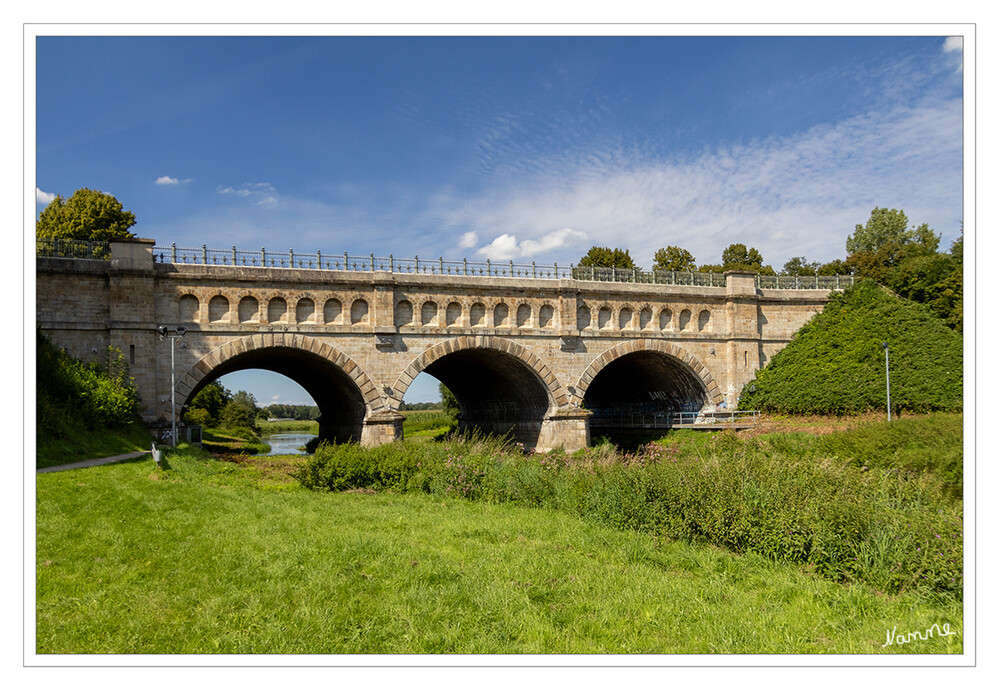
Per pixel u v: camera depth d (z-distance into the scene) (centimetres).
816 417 4244
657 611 1142
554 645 1008
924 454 2223
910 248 6488
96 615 1048
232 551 1411
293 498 2188
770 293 4959
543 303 4338
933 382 3978
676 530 1670
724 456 2122
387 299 3888
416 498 2323
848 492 1605
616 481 1973
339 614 1093
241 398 12212
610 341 4484
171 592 1171
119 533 1490
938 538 1264
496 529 1769
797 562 1444
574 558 1487
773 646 1005
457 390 5950
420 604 1145
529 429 4841
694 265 8319
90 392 2842
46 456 2297
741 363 4803
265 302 3647
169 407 3372
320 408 5597
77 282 3269
